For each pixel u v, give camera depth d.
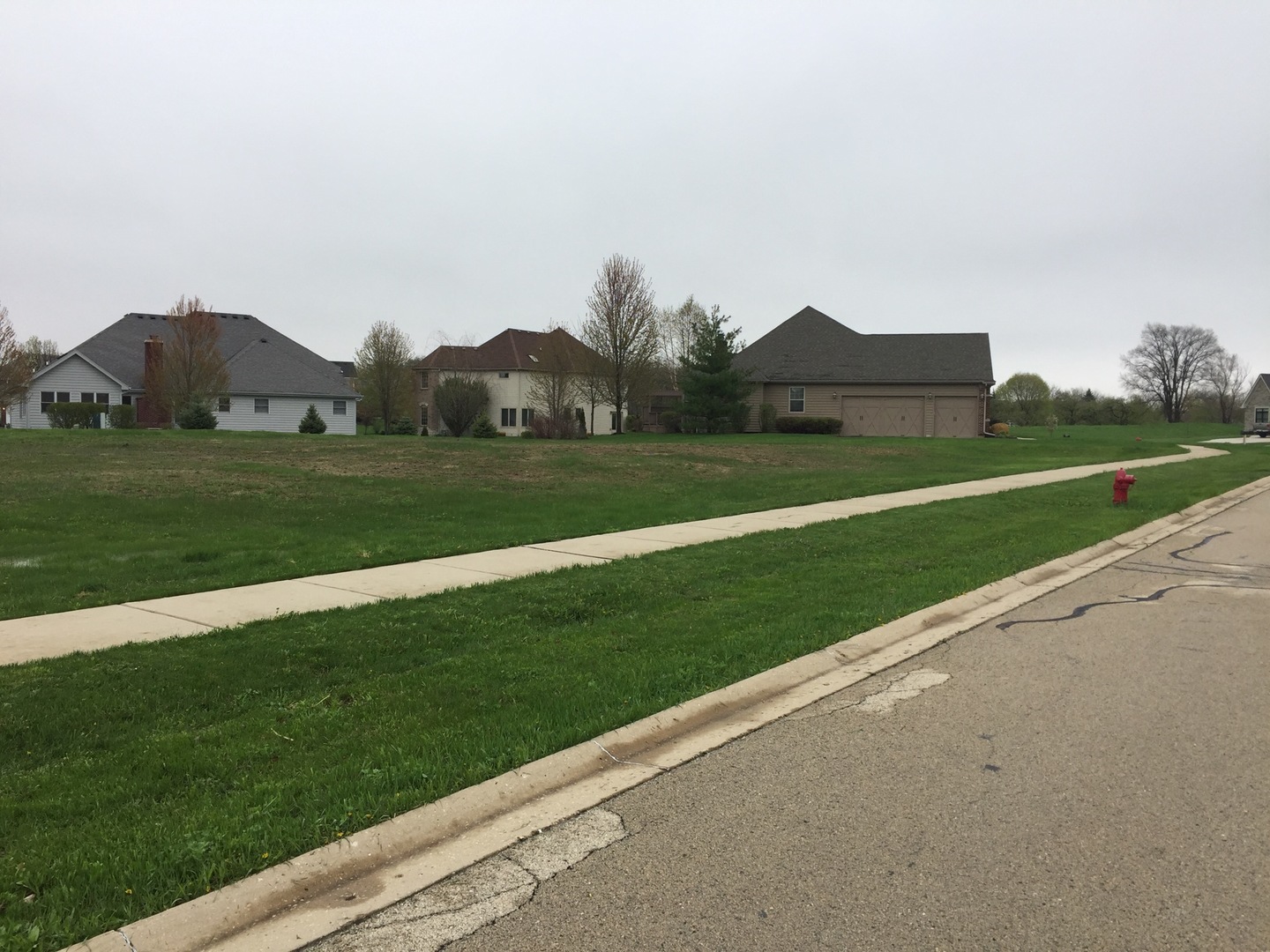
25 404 45.44
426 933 3.53
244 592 9.22
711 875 3.93
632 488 19.28
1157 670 7.03
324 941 3.47
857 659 7.44
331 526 13.59
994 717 5.97
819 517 15.28
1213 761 5.14
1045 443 39.00
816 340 49.28
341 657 6.91
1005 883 3.83
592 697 6.09
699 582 9.93
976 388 44.72
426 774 4.80
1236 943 3.38
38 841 4.06
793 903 3.70
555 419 44.81
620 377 46.00
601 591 9.23
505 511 15.60
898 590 9.68
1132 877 3.86
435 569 10.59
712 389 44.66
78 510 13.84
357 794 4.55
